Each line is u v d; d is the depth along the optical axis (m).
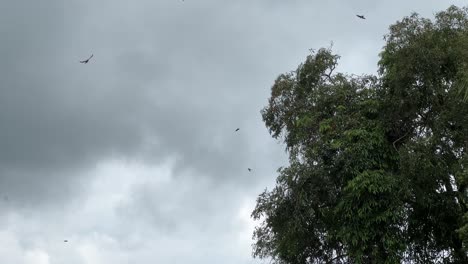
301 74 28.56
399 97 24.06
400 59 23.52
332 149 25.31
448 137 23.08
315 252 28.16
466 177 20.92
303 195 25.17
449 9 24.36
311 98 27.22
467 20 24.00
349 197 24.39
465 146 22.78
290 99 28.69
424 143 23.25
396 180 23.75
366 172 23.98
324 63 28.16
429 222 25.55
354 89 26.73
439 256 26.14
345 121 25.53
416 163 23.02
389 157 24.83
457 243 25.39
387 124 25.03
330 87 26.98
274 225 26.98
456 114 22.27
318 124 26.50
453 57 23.11
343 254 27.78
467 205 24.25
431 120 24.02
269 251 29.38
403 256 24.83
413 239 25.58
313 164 25.45
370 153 24.61
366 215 24.09
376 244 24.61
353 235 24.38
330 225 26.27
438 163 23.20
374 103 25.59
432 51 22.98
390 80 24.75
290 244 27.38
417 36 23.67
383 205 24.09
